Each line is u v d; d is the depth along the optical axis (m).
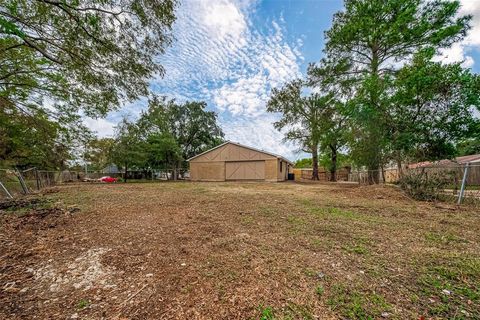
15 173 9.38
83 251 2.63
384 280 1.88
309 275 1.97
